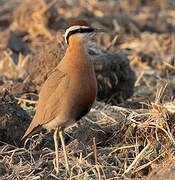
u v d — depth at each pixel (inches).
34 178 383.9
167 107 434.0
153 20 1119.6
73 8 1151.6
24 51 889.5
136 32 1048.2
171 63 802.2
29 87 616.7
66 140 479.5
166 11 1201.4
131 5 1251.8
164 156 398.9
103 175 385.1
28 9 1038.4
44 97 409.7
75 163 406.0
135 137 441.1
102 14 1116.5
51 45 625.0
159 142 418.6
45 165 407.2
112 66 623.5
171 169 362.6
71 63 398.9
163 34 1035.3
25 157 431.8
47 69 599.8
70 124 414.0
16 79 678.5
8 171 397.7
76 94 396.5
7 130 454.0
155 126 434.0
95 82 407.2
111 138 456.4
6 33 914.1
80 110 404.8
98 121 502.6
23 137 428.1
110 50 682.8
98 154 423.8
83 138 461.7
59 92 398.9
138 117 456.4
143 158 403.9
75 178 384.2
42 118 410.6
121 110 532.4
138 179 371.9
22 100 580.1
